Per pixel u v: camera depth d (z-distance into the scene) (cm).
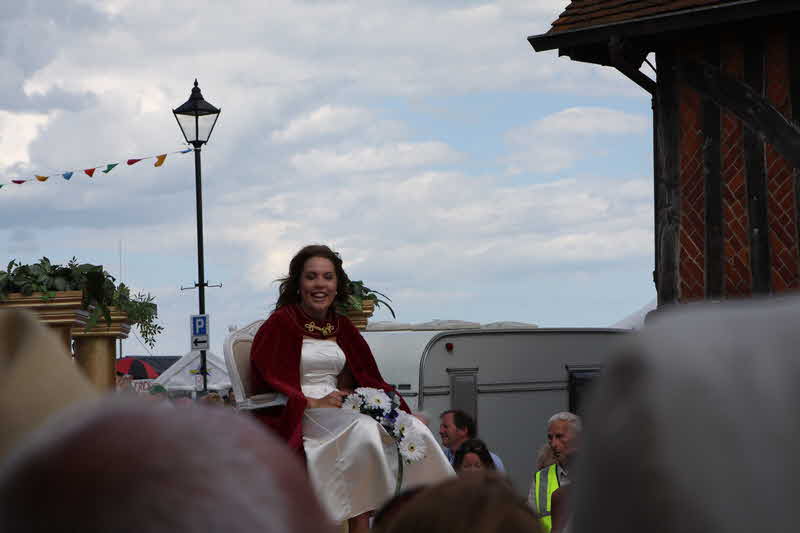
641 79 1027
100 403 39
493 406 1429
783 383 48
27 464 36
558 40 1031
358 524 555
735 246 984
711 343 50
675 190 1016
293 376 589
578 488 52
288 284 613
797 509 47
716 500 47
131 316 776
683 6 984
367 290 909
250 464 38
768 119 970
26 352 63
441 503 68
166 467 36
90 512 35
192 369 1772
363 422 561
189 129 1747
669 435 49
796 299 52
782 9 936
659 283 1023
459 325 1469
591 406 52
